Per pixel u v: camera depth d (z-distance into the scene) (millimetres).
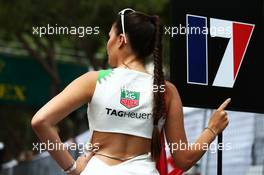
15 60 36281
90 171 5500
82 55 35469
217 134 6109
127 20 5828
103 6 23766
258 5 7238
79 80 5559
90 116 5625
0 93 36031
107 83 5566
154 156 5645
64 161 5438
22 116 44031
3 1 24047
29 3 23859
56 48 35594
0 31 27469
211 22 7047
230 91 7051
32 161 22281
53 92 31172
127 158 5535
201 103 6934
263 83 7176
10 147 45031
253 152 10516
